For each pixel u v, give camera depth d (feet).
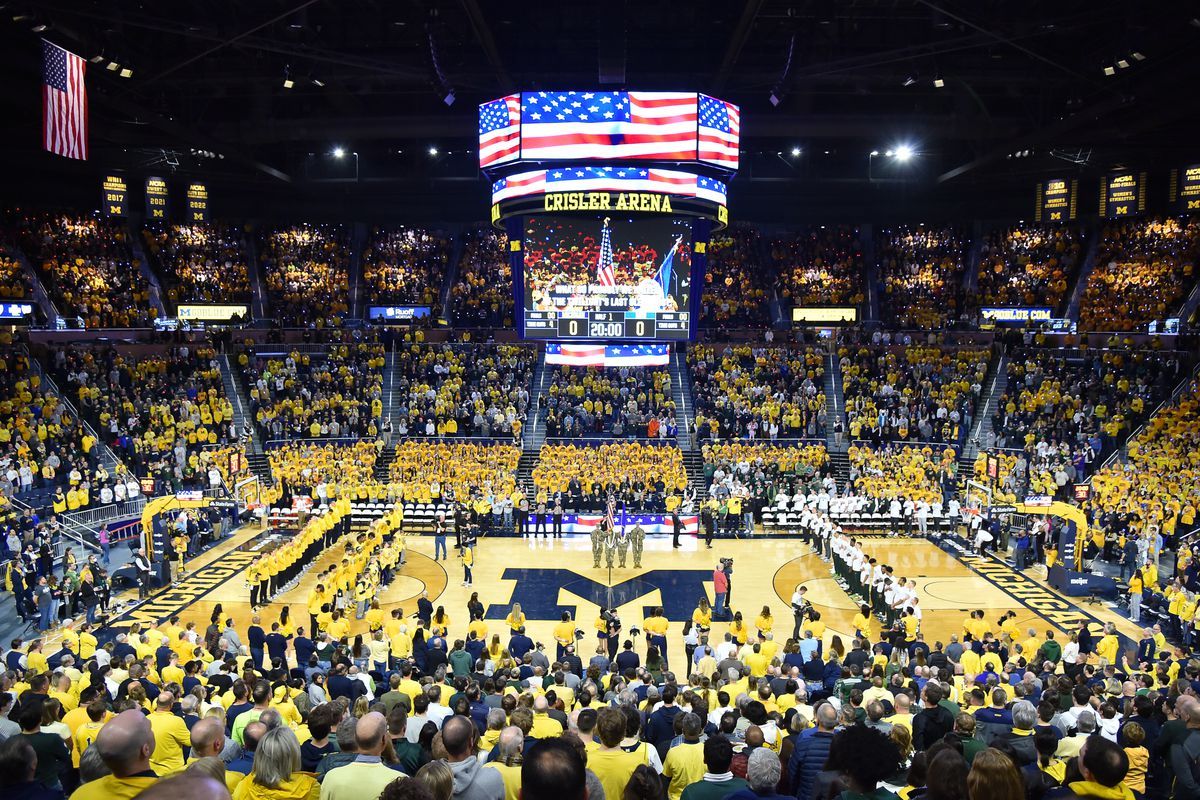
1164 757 33.04
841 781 19.22
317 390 155.12
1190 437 121.08
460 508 115.03
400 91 143.33
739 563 113.19
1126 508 107.96
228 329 163.53
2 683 43.80
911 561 113.29
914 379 155.63
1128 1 96.78
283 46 109.19
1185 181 157.89
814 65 117.60
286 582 102.01
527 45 130.52
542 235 108.68
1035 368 149.48
